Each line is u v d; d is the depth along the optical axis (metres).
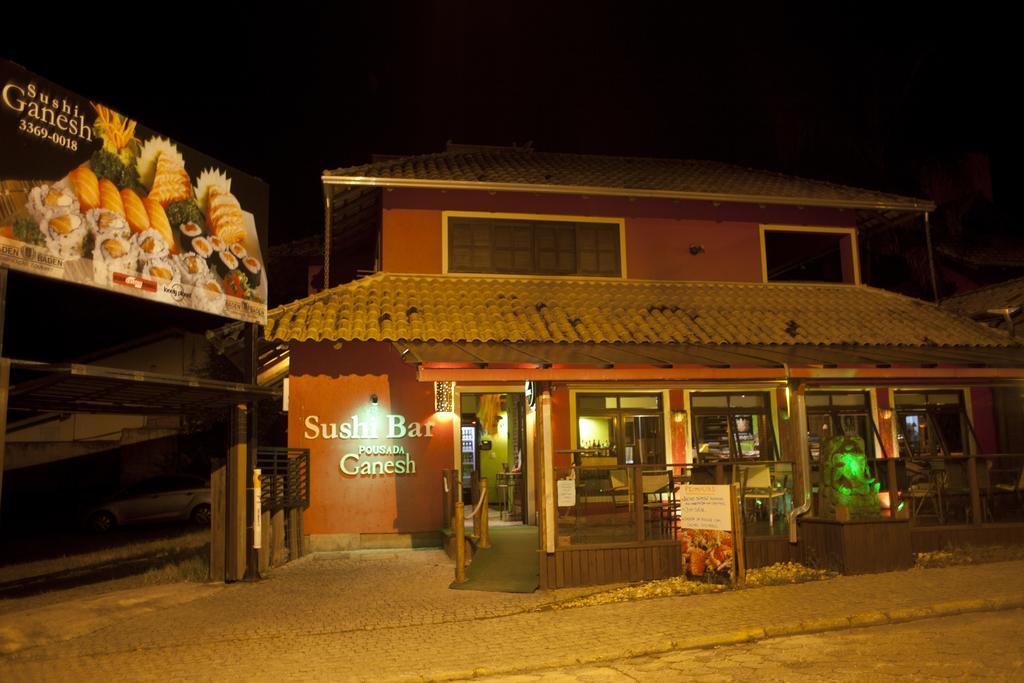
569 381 11.13
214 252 11.71
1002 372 12.33
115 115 10.20
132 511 20.30
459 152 20.53
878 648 7.26
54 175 9.27
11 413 24.41
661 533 12.05
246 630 8.77
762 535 11.58
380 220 16.58
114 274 9.97
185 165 11.35
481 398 17.75
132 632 8.84
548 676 6.97
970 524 12.05
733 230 17.47
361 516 14.45
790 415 11.88
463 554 11.12
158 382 9.33
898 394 16.41
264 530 12.33
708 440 15.47
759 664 6.95
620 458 15.04
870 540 10.88
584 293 15.98
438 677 7.00
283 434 22.56
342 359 14.80
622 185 16.81
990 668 6.43
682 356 12.56
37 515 23.17
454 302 15.02
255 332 12.49
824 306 16.66
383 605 9.81
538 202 16.67
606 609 9.21
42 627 8.81
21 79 8.96
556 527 10.62
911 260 25.20
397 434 14.70
